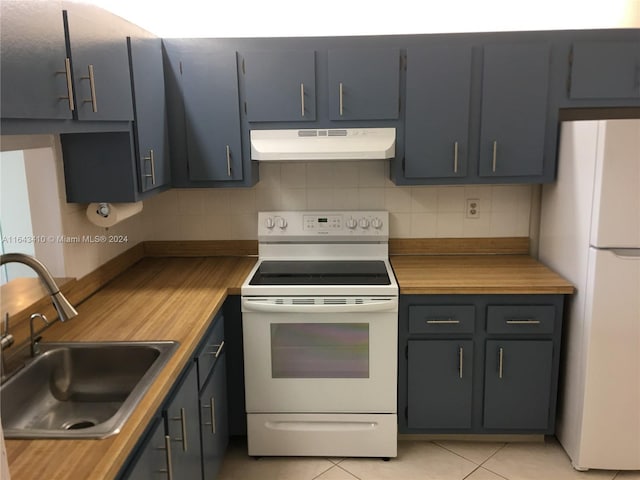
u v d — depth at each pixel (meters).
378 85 2.59
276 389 2.56
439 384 2.58
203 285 2.53
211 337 2.22
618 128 2.17
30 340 1.79
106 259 2.61
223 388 2.49
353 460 2.62
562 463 2.57
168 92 2.61
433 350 2.55
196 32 2.85
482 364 2.56
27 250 2.28
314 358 2.52
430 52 2.56
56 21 1.50
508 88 2.58
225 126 2.64
